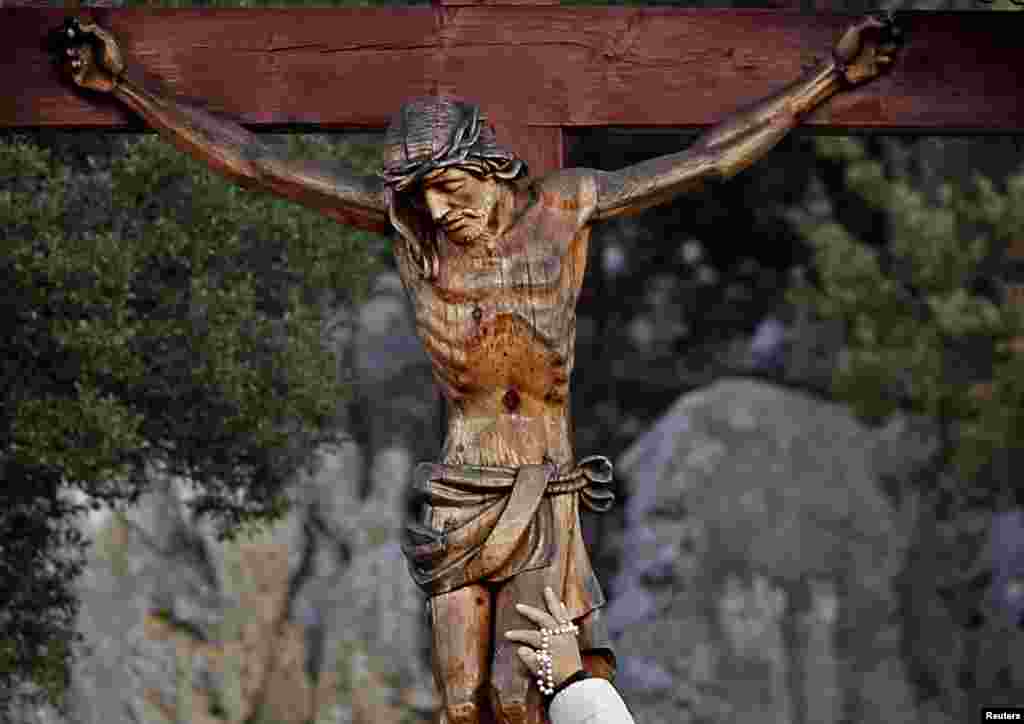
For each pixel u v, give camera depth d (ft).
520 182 32.27
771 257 100.27
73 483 48.65
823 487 87.45
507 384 31.83
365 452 85.20
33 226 46.73
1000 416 70.23
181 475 50.44
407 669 78.69
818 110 34.68
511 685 30.78
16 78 33.94
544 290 31.60
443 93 34.30
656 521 87.20
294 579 79.15
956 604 84.94
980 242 74.02
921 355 74.18
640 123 34.47
